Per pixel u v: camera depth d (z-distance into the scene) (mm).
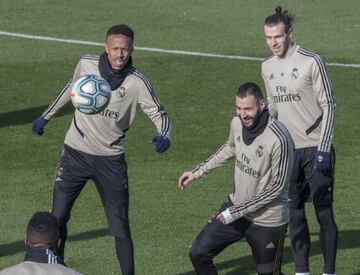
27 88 39625
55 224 15688
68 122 35688
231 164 31844
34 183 29938
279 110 23781
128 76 22438
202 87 40250
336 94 39750
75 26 48688
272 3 53500
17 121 35781
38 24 48875
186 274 23953
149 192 29438
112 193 22797
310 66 23203
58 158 32219
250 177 20766
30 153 32594
